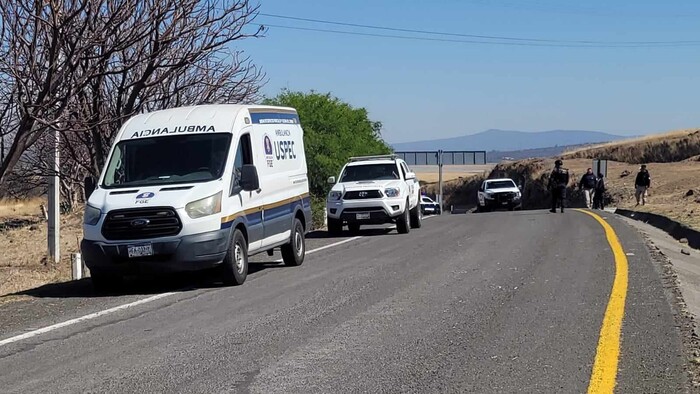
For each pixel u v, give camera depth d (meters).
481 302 10.77
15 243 26.41
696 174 48.56
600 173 39.00
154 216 12.16
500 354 7.99
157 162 13.24
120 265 12.18
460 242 19.05
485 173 85.38
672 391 6.71
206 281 13.62
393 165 23.62
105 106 16.88
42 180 21.50
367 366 7.63
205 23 15.34
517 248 17.28
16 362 8.16
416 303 10.82
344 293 11.80
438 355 7.99
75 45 13.03
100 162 16.72
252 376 7.37
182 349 8.48
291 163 15.70
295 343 8.63
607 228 22.08
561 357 7.82
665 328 8.94
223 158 13.12
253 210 13.59
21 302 11.84
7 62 13.52
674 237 21.20
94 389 7.09
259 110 14.68
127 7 13.85
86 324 10.01
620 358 7.73
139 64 15.77
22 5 13.13
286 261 15.47
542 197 69.00
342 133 35.53
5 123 14.17
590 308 10.16
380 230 24.58
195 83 17.25
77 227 31.36
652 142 81.69
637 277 12.62
